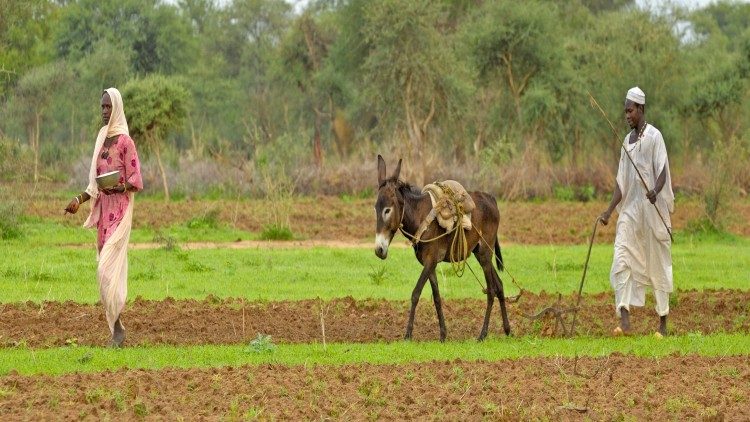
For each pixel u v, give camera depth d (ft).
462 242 73.56
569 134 260.62
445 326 74.28
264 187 198.49
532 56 263.08
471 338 75.15
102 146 69.31
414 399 53.93
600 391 56.70
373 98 256.32
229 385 55.98
